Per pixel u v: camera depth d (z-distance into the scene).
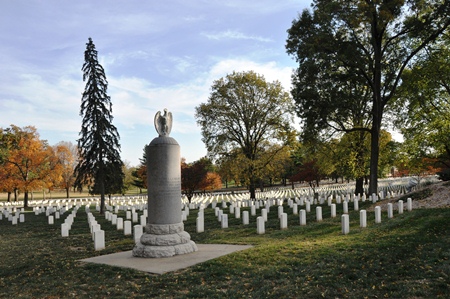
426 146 35.03
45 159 54.78
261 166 43.91
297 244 12.83
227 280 9.11
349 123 37.66
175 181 12.68
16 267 12.03
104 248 14.97
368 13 26.27
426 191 24.75
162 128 12.91
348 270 9.28
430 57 30.19
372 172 30.33
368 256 10.48
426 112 33.72
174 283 8.97
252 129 45.34
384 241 12.33
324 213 23.94
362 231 15.22
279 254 11.38
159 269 10.31
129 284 9.16
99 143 37.12
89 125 37.31
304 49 28.77
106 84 37.91
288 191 55.19
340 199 30.97
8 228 25.47
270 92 43.75
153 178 12.55
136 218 25.69
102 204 36.47
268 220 22.17
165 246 12.10
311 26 29.27
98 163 37.06
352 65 29.17
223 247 13.44
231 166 42.88
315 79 29.53
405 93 31.77
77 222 27.53
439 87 32.53
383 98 31.11
